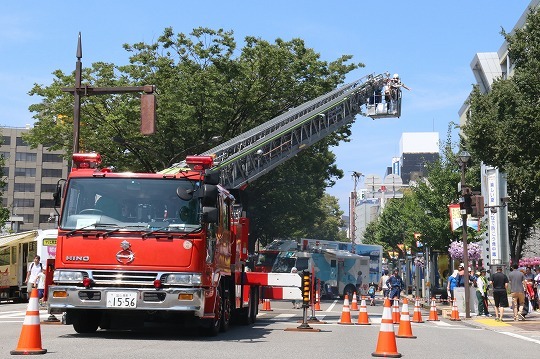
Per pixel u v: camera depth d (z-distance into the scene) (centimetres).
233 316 2092
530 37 2759
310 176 5506
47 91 4347
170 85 4366
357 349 1413
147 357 1129
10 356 1120
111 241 1417
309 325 2184
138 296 1400
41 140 4497
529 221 5419
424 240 5306
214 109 4375
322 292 5319
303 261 4875
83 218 1437
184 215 1439
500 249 5206
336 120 4069
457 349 1524
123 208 1444
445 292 4938
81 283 1410
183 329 1838
